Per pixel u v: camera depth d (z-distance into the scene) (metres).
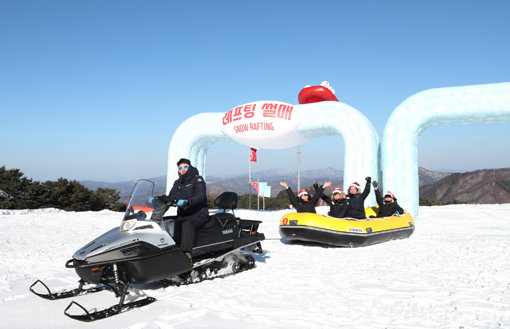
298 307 4.09
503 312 3.79
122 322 3.68
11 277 5.60
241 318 3.75
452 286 4.83
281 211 18.88
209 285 5.07
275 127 15.40
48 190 38.66
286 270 5.99
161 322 3.66
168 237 4.75
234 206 5.86
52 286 5.09
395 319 3.66
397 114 14.41
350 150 14.45
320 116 15.07
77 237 10.14
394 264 6.40
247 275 5.66
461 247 7.98
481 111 13.39
